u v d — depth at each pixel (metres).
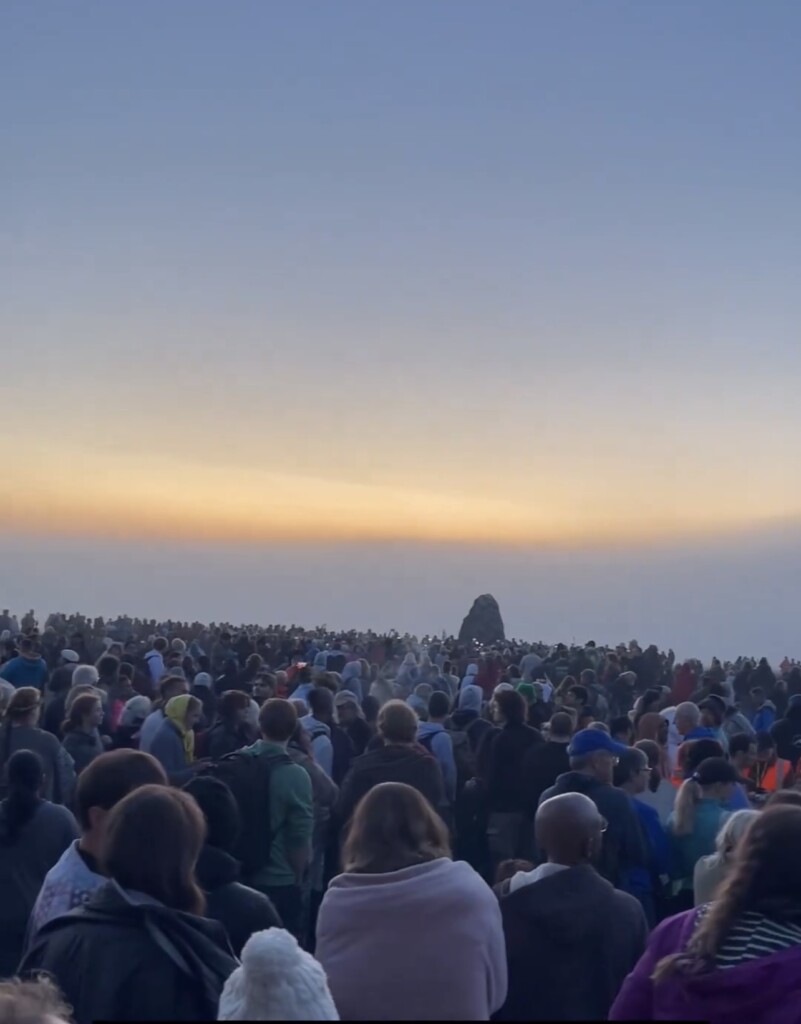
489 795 10.69
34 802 6.44
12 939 6.23
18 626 32.75
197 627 42.34
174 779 9.35
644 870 7.67
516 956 5.06
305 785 8.02
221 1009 3.48
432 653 34.97
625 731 12.67
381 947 4.30
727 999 3.55
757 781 13.21
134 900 3.87
